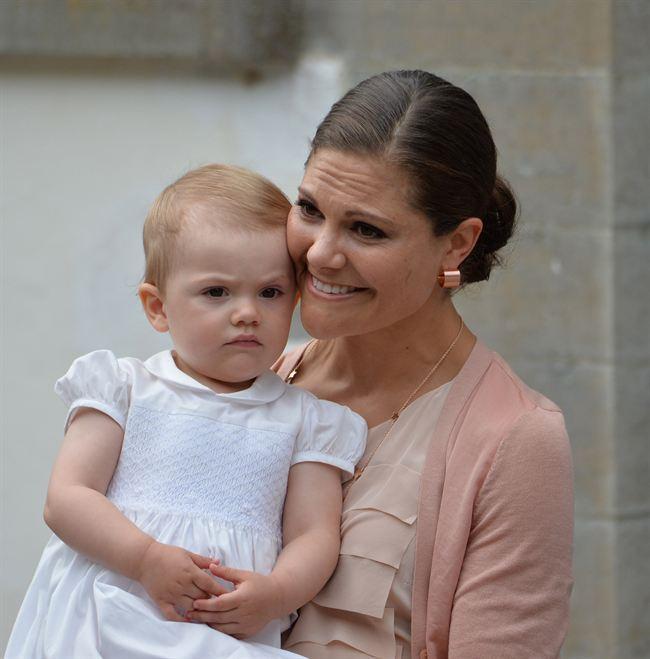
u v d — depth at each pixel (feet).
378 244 25.70
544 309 52.65
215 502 26.43
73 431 27.20
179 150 51.65
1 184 51.67
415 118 25.62
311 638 26.63
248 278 27.04
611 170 52.19
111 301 51.93
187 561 25.00
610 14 51.83
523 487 25.90
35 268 51.93
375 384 28.71
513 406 26.86
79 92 51.57
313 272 26.37
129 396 27.50
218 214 27.25
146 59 51.13
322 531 26.76
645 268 52.85
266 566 26.37
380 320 26.43
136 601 25.16
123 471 26.89
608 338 52.44
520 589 25.63
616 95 52.13
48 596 26.71
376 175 25.32
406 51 51.78
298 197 26.73
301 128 51.52
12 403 51.98
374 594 26.23
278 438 27.14
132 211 51.83
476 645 25.32
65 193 51.78
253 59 50.83
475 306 52.54
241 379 27.68
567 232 52.49
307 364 30.86
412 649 26.20
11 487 51.93
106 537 25.40
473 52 52.08
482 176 26.81
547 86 52.24
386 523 26.66
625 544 52.60
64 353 52.01
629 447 52.65
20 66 51.39
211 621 24.98
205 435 26.78
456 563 25.91
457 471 26.43
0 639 51.42
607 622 52.54
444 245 26.68
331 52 51.47
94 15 50.11
